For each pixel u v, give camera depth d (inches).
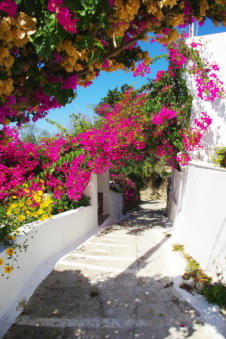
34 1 56.3
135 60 89.4
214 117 248.2
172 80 296.8
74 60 65.4
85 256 208.5
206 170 189.3
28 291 143.3
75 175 258.7
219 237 155.4
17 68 63.6
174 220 327.6
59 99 69.6
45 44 58.6
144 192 890.1
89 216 285.4
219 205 159.5
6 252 118.2
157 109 302.8
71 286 153.6
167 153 324.8
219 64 243.6
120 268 181.9
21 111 81.4
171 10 75.3
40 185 248.5
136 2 66.1
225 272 140.4
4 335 108.0
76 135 289.4
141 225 380.2
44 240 180.9
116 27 70.9
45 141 280.4
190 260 192.2
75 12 57.5
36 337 106.9
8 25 52.3
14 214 158.2
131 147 313.1
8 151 256.2
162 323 116.0
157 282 157.9
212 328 111.3
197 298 135.9
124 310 127.2
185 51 259.6
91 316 122.0
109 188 416.5
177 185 320.2
